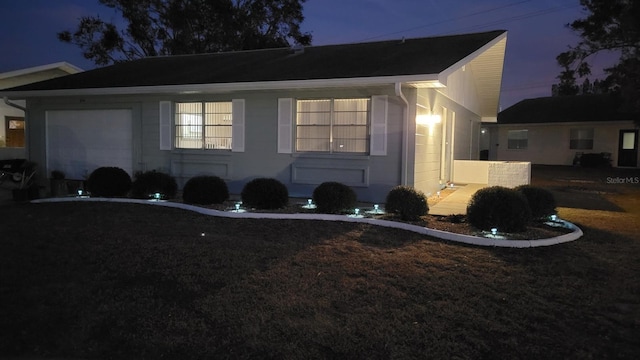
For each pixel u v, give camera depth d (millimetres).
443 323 3963
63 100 13086
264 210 8875
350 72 9805
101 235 6875
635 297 4672
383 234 7184
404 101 9453
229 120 11555
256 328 3793
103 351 3496
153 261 5520
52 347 3543
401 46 12234
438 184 12492
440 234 6973
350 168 10227
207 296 4453
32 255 5762
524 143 27562
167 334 3713
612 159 24781
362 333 3740
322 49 13617
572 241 6984
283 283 4836
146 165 12297
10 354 3453
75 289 4598
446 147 13742
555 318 4137
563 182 17094
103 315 4027
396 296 4551
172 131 11961
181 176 11906
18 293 4488
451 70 9258
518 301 4500
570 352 3535
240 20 25656
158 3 25047
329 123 10500
